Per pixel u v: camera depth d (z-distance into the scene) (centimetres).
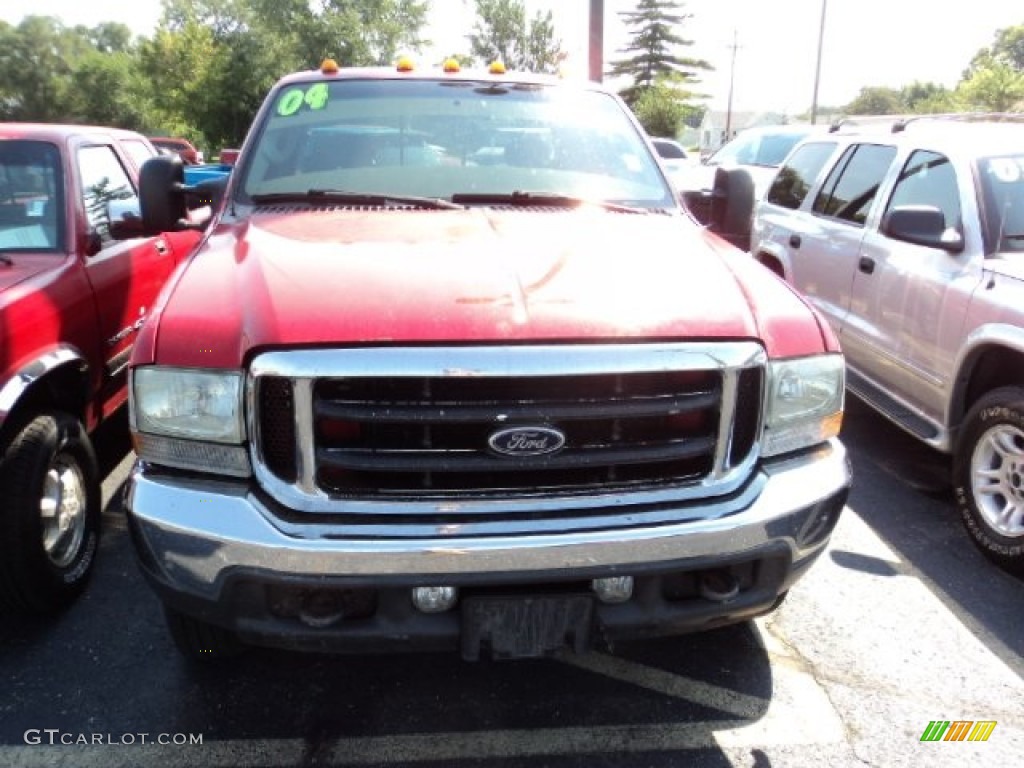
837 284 577
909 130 560
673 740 287
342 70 424
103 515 436
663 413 243
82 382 385
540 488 244
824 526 268
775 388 261
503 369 229
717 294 265
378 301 243
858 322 546
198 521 236
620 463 244
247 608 242
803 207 657
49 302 362
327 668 320
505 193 368
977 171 463
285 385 233
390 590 235
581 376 236
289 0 4128
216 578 238
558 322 238
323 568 230
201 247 314
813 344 270
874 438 568
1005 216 441
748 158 1197
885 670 325
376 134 388
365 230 313
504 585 241
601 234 320
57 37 7469
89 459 372
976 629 353
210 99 4044
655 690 311
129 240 475
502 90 415
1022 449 391
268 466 237
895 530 439
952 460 493
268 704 301
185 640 294
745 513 251
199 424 242
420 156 381
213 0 4206
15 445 326
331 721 293
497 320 237
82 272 402
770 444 264
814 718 298
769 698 308
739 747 284
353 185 367
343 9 4256
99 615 352
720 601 259
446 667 322
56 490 349
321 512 235
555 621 246
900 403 500
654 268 282
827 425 276
